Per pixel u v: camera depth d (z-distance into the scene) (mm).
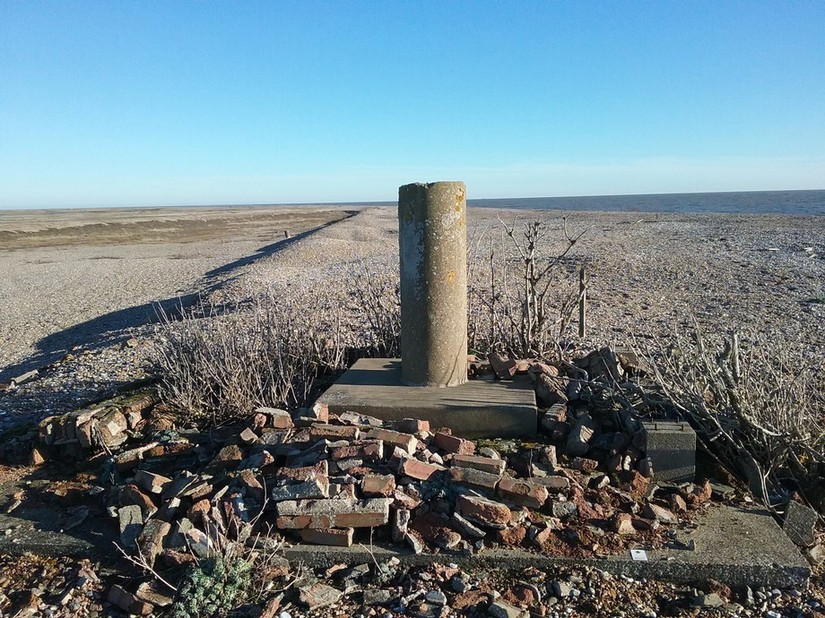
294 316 6457
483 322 6789
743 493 3951
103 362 8648
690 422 4387
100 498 4211
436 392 4727
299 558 3465
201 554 3441
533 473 3865
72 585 3404
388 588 3230
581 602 3096
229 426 4891
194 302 14266
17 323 14375
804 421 4426
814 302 10703
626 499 3725
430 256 4727
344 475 3740
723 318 9680
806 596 3152
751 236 23734
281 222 67938
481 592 3162
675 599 3129
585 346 7617
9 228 54250
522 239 22953
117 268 25828
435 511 3602
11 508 4172
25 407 6836
